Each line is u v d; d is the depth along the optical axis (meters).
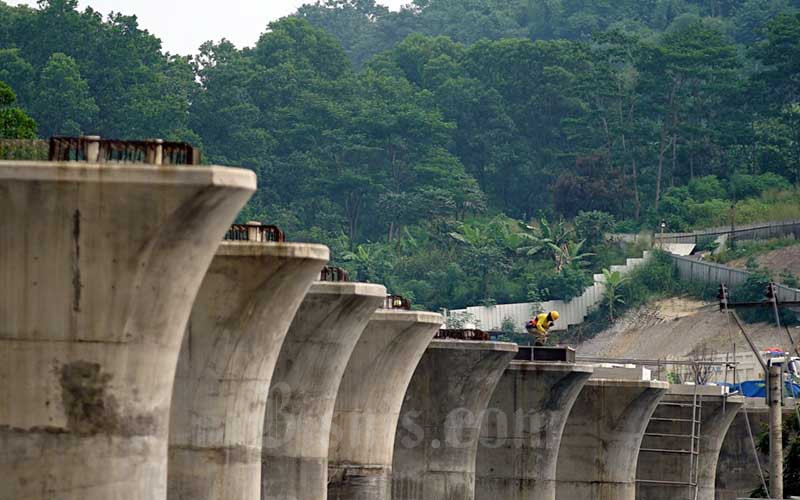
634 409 142.75
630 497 145.12
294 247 76.69
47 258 60.62
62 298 60.72
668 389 154.38
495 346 118.94
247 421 79.44
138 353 61.44
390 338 104.56
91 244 60.47
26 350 60.81
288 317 79.56
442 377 119.56
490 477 132.00
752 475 180.38
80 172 59.81
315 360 92.81
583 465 143.38
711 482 164.88
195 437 78.56
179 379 78.56
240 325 78.00
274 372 92.88
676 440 162.00
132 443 61.62
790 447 167.00
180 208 60.06
